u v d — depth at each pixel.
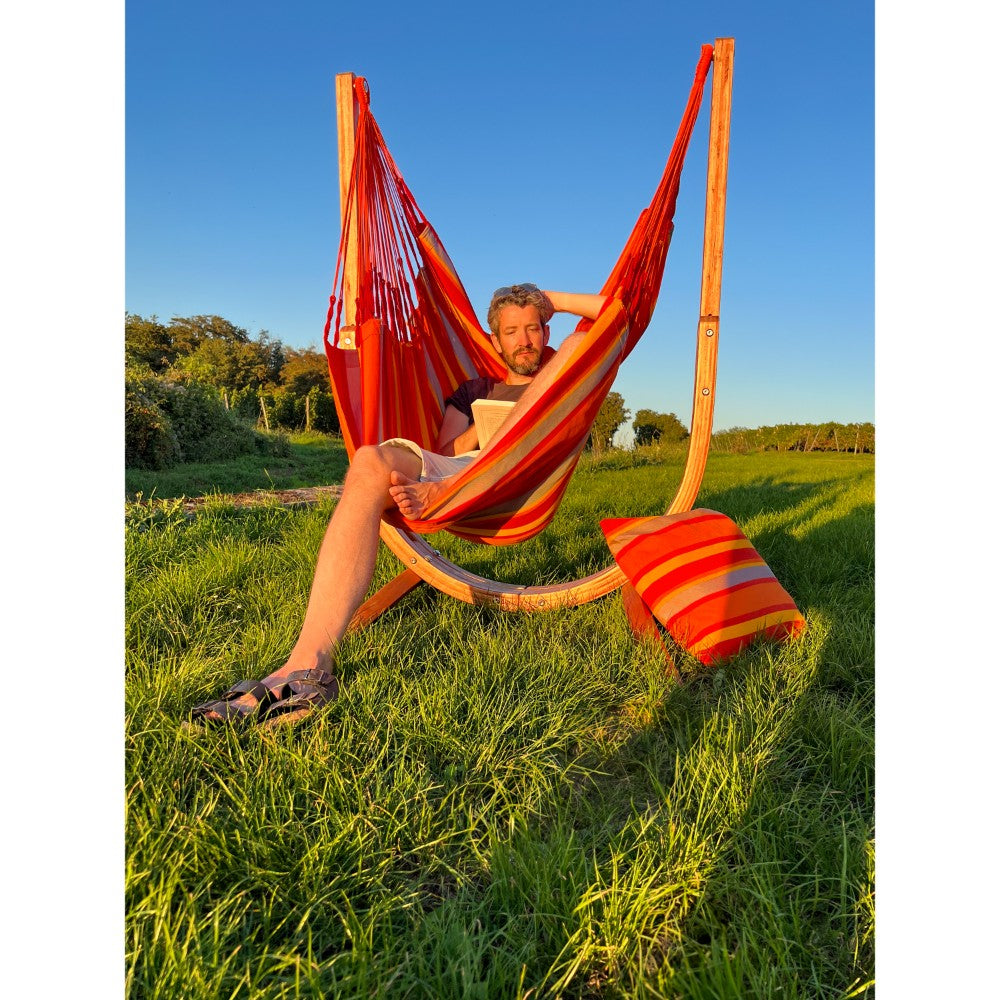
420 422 3.21
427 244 3.43
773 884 1.39
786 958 1.21
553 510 2.73
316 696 2.03
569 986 1.22
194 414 13.34
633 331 2.93
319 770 1.74
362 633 2.76
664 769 1.91
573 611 3.09
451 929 1.29
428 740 1.95
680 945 1.27
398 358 3.04
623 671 2.47
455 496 2.37
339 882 1.42
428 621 3.04
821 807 1.71
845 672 2.42
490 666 2.41
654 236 2.76
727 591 2.67
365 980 1.15
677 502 3.01
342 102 3.00
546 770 1.88
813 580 3.70
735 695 2.22
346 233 2.74
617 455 14.72
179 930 1.26
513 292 3.21
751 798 1.63
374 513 2.35
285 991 1.15
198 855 1.44
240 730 1.95
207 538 4.26
